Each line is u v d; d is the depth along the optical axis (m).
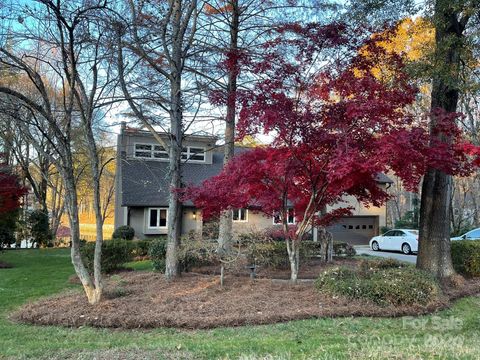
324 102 7.28
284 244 11.59
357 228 26.16
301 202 9.16
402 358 4.20
